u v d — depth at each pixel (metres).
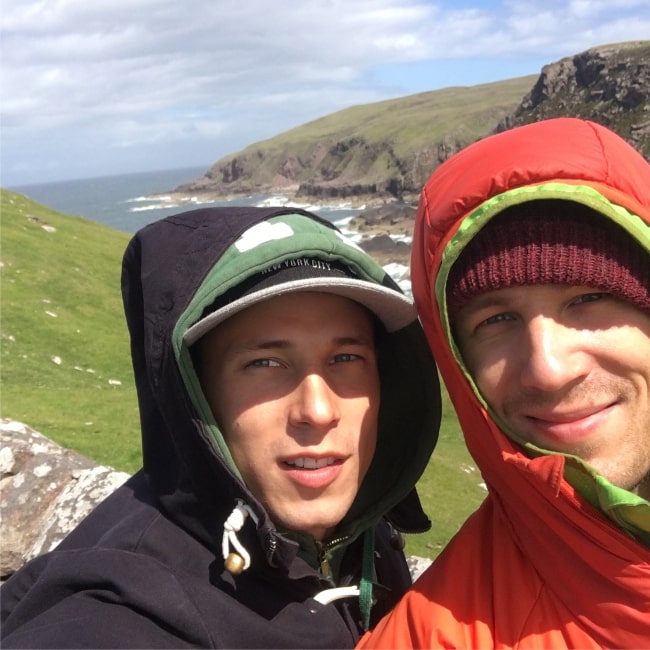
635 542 0.45
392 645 0.50
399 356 0.63
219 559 0.53
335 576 0.62
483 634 0.48
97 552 0.52
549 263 0.46
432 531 2.54
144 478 0.63
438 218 0.51
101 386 3.94
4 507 1.27
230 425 0.54
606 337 0.47
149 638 0.47
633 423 0.48
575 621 0.47
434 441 0.63
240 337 0.53
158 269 0.55
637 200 0.49
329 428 0.53
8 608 0.57
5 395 3.21
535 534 0.49
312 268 0.53
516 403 0.49
